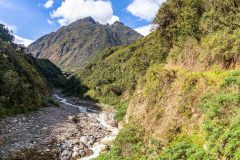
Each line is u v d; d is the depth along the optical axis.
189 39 41.28
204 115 22.36
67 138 39.56
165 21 49.72
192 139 22.28
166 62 49.31
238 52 28.42
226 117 19.73
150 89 36.91
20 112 51.59
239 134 17.03
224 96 21.11
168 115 27.12
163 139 24.84
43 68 149.12
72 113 62.66
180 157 20.56
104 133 45.44
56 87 138.62
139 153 25.62
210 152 18.38
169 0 49.12
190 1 43.94
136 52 95.81
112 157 27.38
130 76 82.88
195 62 36.28
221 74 26.62
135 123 32.66
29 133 39.31
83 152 34.72
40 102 63.19
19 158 30.03
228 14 34.41
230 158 16.50
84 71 125.44
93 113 69.38
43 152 32.94
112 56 113.44
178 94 27.84
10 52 72.44
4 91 52.00
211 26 36.97
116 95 83.44
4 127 40.12
